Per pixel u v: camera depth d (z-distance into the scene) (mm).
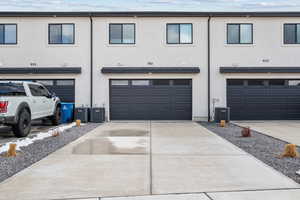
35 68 16406
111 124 14859
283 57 16719
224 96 16641
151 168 6094
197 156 7219
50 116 13742
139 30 16719
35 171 5859
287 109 16672
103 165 6344
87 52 16688
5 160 6773
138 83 16750
